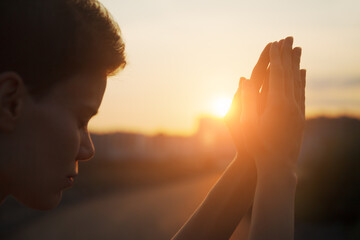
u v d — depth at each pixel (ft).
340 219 38.29
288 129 2.07
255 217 1.97
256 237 1.94
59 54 1.80
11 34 1.75
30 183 1.81
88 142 1.98
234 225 2.48
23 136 1.79
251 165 2.52
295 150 2.08
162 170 139.64
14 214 42.75
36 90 1.78
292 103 2.10
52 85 1.80
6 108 1.74
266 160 2.04
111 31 1.98
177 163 176.35
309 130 49.70
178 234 2.48
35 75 1.77
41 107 1.79
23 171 1.80
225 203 2.50
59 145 1.83
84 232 33.68
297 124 2.09
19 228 35.94
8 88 1.73
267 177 2.02
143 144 182.80
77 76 1.85
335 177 38.96
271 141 2.06
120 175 107.96
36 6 1.79
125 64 2.07
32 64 1.77
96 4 1.99
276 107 2.09
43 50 1.78
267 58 2.30
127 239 30.27
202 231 2.47
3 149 1.77
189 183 94.84
